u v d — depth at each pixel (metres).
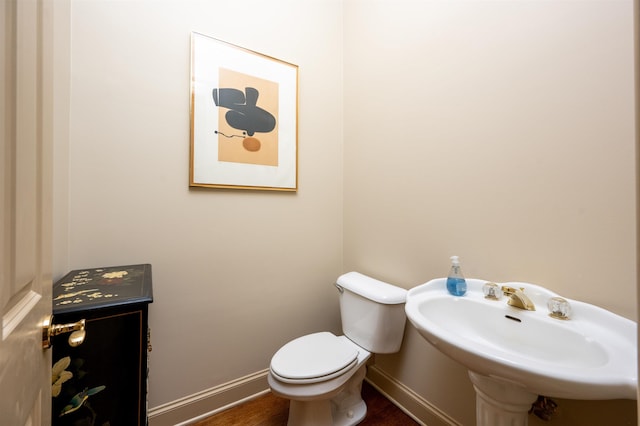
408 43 1.36
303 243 1.68
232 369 1.44
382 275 1.52
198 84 1.32
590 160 0.78
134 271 1.09
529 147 0.91
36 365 0.48
